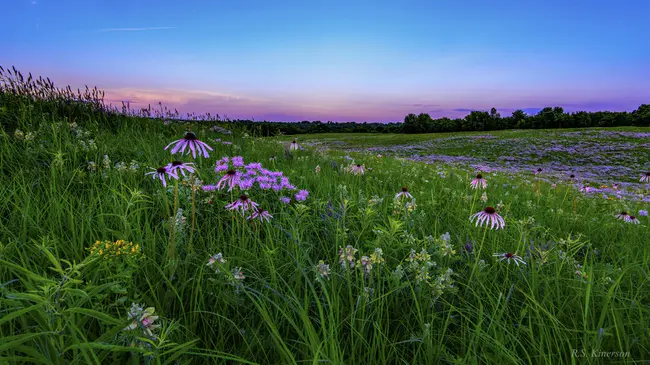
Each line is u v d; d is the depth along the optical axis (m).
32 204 3.39
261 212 3.08
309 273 2.65
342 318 2.25
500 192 7.96
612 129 50.47
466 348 2.12
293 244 3.01
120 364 1.68
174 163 2.43
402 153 37.78
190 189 3.93
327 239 3.44
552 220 5.29
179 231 2.83
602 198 9.76
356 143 51.22
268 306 2.25
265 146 9.46
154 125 8.92
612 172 25.06
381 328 2.24
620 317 2.18
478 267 2.79
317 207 4.08
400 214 4.07
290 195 4.57
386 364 2.00
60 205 3.25
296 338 2.12
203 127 10.27
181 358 1.75
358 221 3.90
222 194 4.18
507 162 30.84
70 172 4.36
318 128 82.94
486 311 2.41
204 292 2.35
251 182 4.07
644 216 6.70
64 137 5.82
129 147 6.09
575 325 2.19
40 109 7.42
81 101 8.37
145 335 1.49
